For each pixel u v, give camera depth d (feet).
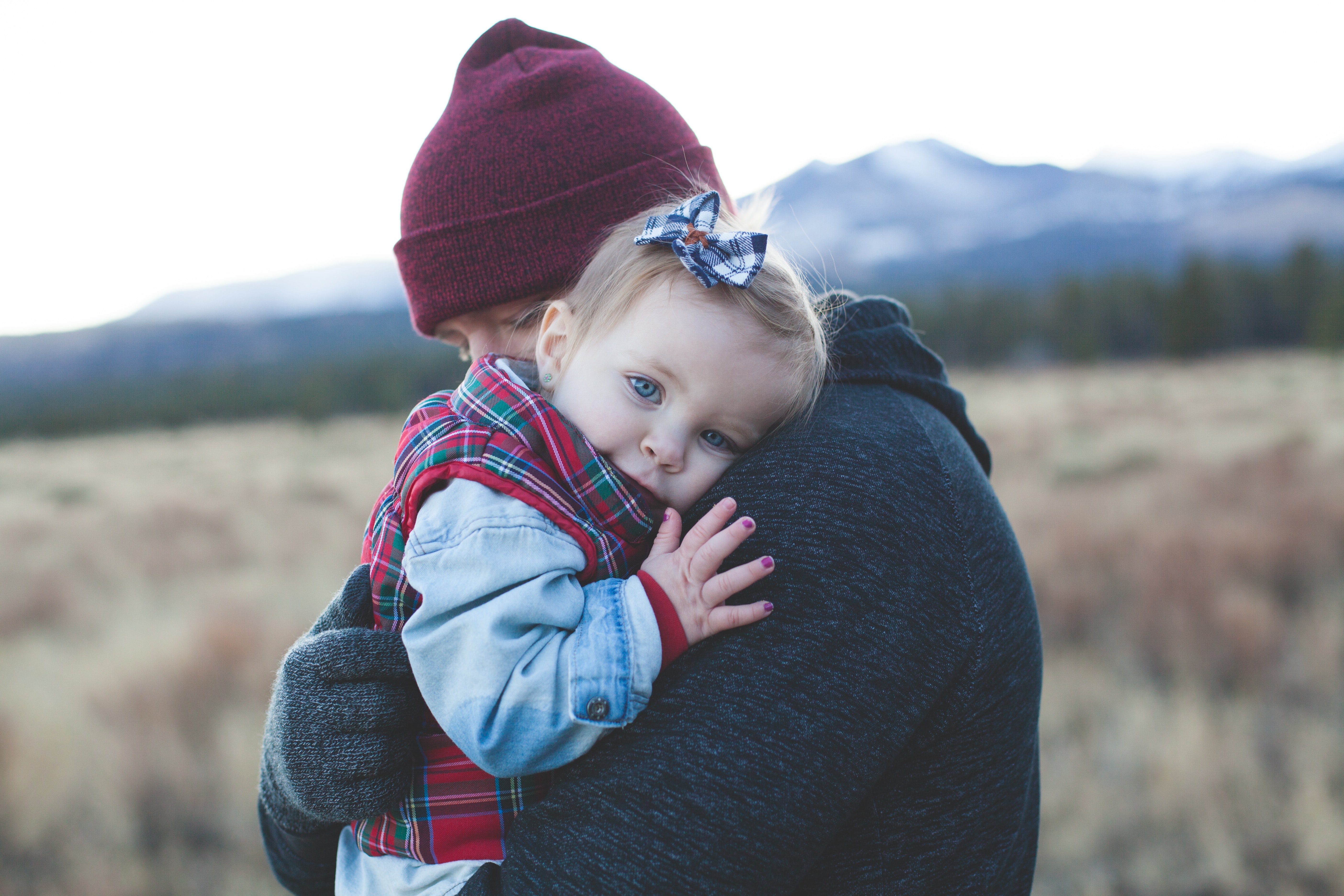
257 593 28.84
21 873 12.55
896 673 2.72
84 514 54.44
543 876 2.72
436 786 3.11
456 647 2.86
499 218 3.85
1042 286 270.46
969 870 3.02
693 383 3.27
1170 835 12.22
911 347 3.91
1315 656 17.11
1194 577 22.93
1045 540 27.96
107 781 14.51
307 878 4.08
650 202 4.00
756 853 2.54
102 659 21.16
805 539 2.85
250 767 14.99
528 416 3.25
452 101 4.37
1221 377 131.23
